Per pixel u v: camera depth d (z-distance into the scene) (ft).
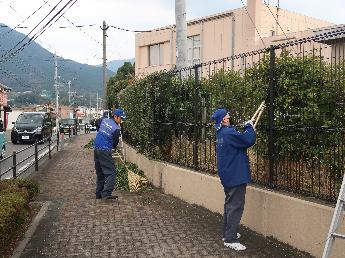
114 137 28.68
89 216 24.06
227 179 18.24
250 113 21.59
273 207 18.83
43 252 17.87
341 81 17.20
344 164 16.74
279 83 19.51
